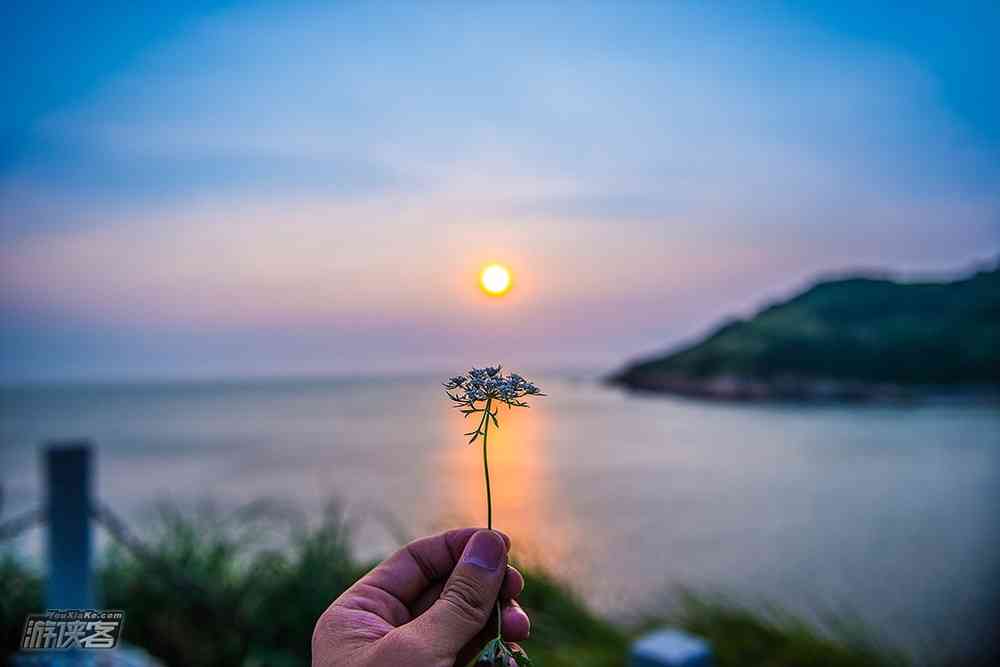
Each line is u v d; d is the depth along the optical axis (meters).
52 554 4.44
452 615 1.18
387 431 55.88
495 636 1.27
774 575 12.20
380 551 6.20
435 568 1.40
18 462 41.69
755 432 49.44
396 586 1.39
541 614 5.81
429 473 28.48
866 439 42.66
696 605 6.04
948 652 6.00
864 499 22.95
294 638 5.07
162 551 5.54
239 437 53.66
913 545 15.59
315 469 31.23
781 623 5.70
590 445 41.62
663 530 17.05
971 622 7.07
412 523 7.59
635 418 64.62
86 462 4.51
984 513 19.62
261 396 139.38
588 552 13.00
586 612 5.98
